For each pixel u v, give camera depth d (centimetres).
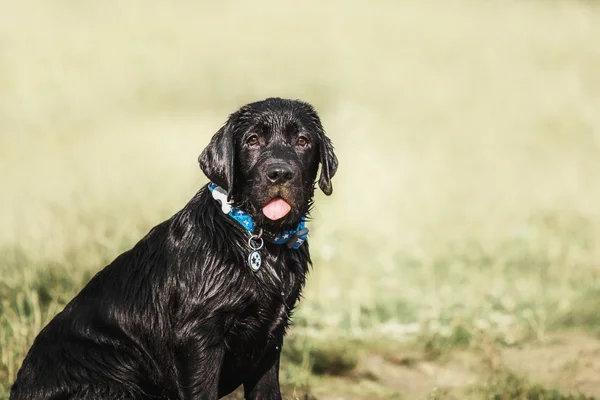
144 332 678
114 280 695
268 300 671
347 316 1102
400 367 970
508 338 1033
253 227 669
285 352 966
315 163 716
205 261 661
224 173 670
